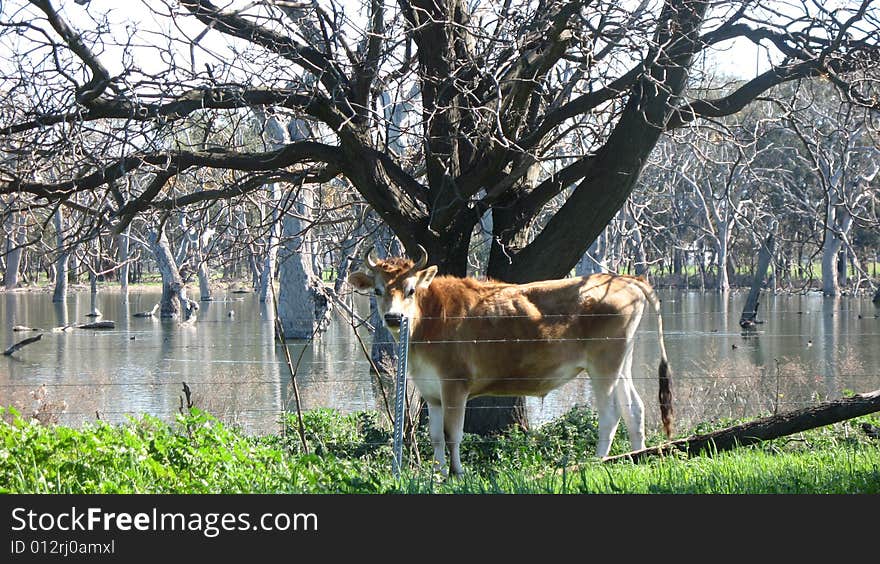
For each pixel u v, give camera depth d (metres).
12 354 29.92
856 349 28.48
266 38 13.91
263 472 8.48
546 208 30.41
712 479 8.38
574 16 13.73
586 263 53.12
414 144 18.12
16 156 14.73
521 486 8.32
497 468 11.45
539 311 12.77
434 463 11.08
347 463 9.15
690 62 14.07
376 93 15.40
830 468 8.81
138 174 15.68
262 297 60.44
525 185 16.17
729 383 19.23
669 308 53.19
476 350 12.52
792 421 10.26
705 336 33.50
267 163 14.73
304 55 14.23
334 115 14.48
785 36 13.85
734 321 43.34
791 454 10.12
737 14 13.83
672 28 13.53
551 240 14.80
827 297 64.25
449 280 12.77
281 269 38.59
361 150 14.61
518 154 15.30
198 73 13.16
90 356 29.39
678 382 19.42
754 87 14.31
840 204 15.73
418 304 12.51
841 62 14.10
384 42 13.92
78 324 41.38
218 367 26.19
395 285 12.28
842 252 72.81
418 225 14.90
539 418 18.23
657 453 10.52
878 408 10.05
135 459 8.01
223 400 19.30
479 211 14.97
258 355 31.08
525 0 14.48
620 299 12.93
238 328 42.31
